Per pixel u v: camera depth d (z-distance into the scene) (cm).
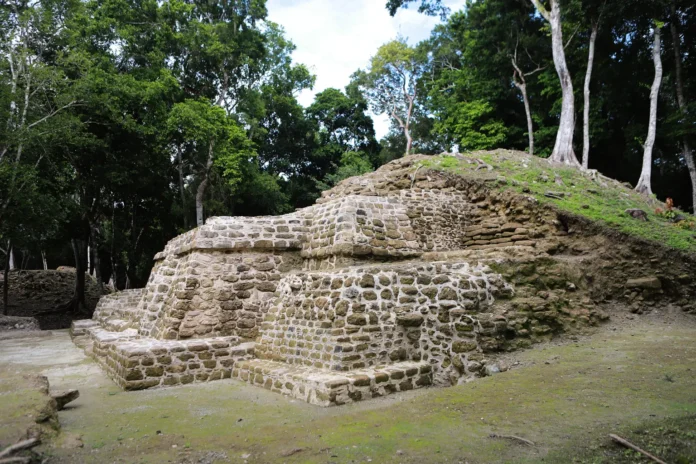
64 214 2122
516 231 1369
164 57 2588
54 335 1753
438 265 838
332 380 625
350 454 434
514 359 768
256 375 773
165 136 2400
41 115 1928
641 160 2350
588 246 1229
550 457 412
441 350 739
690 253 1102
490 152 1964
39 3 2067
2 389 591
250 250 1034
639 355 745
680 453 410
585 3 1956
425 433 482
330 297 736
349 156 3703
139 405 652
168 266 1123
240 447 470
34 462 419
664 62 2250
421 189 1520
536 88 2602
